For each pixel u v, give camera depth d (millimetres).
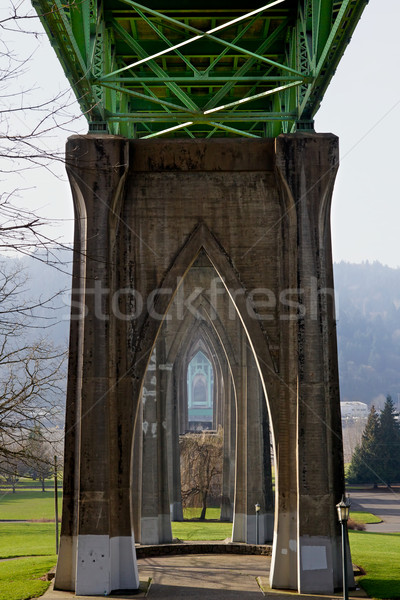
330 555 19672
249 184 21469
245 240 21297
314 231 20844
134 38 25000
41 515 62469
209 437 56188
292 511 20297
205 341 70688
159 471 35281
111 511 20094
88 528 19641
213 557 28781
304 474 19969
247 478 34094
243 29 22156
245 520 33781
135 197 21484
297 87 22141
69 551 20078
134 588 20000
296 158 20969
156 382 35594
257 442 34375
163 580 22641
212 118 22625
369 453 92062
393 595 19453
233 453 47500
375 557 27656
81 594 19297
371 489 90000
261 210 21375
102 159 20938
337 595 19391
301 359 20422
